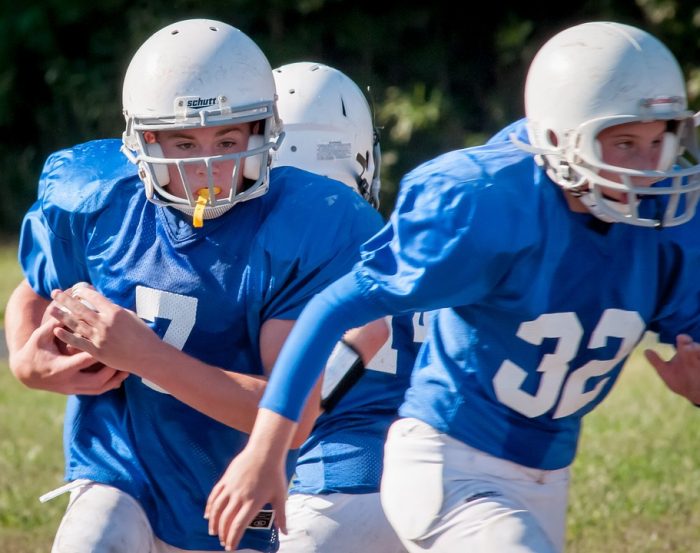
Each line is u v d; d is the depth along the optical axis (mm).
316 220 12586
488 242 11352
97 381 12766
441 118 61625
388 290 11461
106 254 13023
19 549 21109
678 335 12531
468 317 12086
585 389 12281
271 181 13000
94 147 13828
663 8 58594
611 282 11867
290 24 64125
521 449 12266
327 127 17172
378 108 61719
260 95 12641
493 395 12156
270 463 11086
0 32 67500
